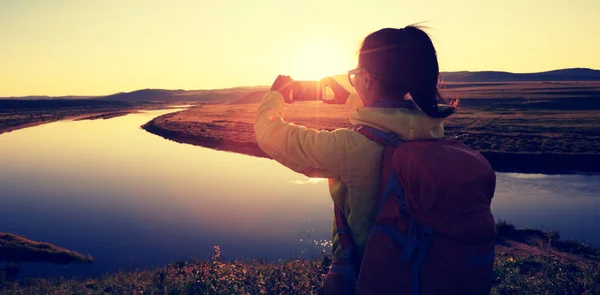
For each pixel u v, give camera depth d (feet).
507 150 165.99
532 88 587.27
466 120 270.05
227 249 72.74
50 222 101.30
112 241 84.64
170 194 121.49
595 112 314.14
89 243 84.84
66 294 27.22
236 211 96.63
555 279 17.69
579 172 138.21
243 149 210.38
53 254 76.59
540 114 307.99
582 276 18.57
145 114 597.11
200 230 85.40
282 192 111.55
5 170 175.11
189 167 166.20
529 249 56.59
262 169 152.25
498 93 495.82
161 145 242.99
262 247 71.26
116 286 25.05
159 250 77.36
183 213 100.32
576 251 53.21
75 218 103.65
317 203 97.45
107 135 311.27
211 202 107.76
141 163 181.88
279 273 18.92
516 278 18.39
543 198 105.40
